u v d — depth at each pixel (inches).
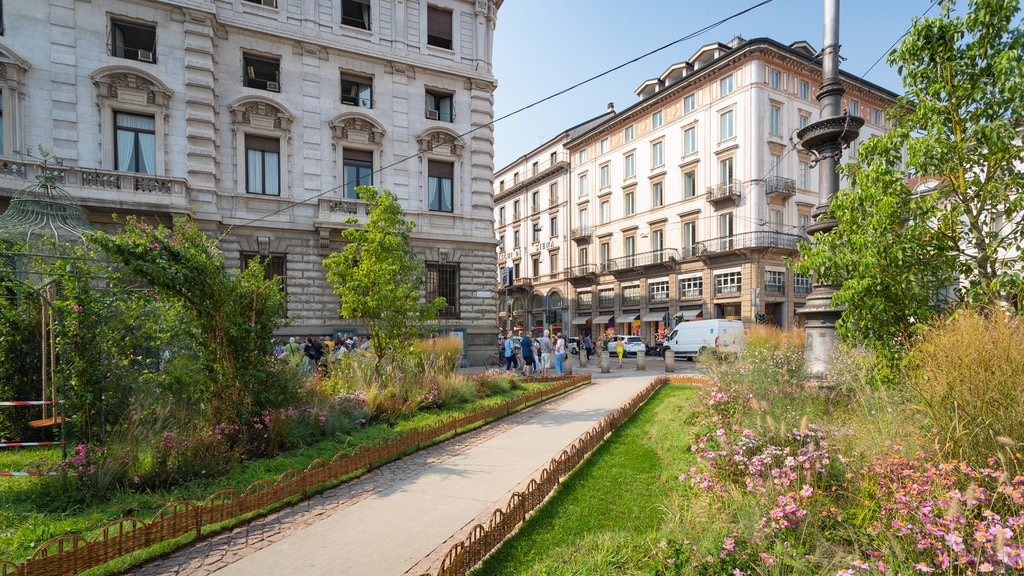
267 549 154.9
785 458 152.3
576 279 1835.6
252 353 260.2
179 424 231.0
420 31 872.3
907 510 115.3
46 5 632.4
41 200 301.6
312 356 647.1
